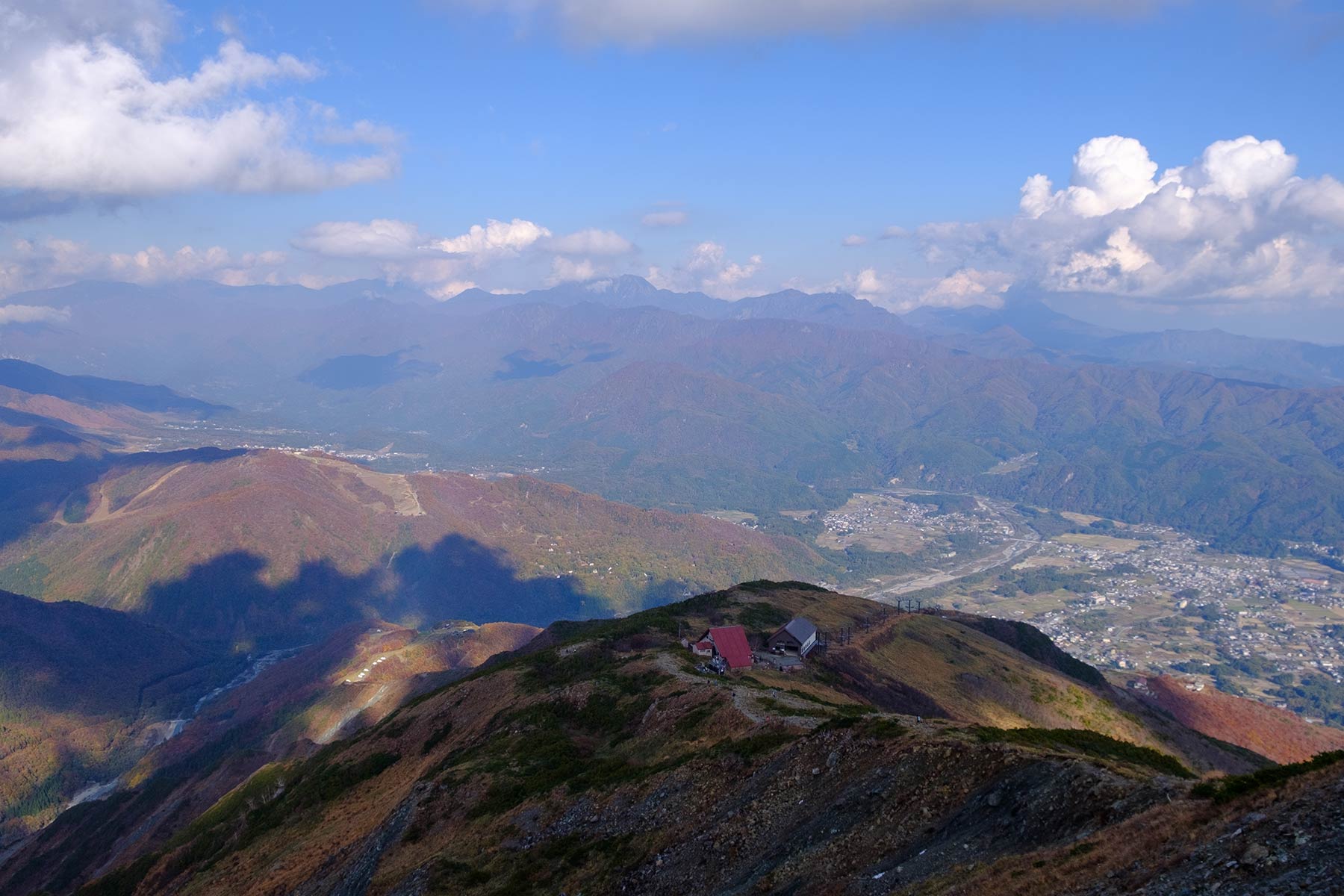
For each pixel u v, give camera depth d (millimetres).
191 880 86188
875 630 122938
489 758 69875
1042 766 31594
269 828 92000
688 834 43469
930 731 39625
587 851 47375
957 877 27547
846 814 36344
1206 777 26922
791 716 57500
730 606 131875
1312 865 18094
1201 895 19375
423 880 51000
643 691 76500
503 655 182875
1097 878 22922
